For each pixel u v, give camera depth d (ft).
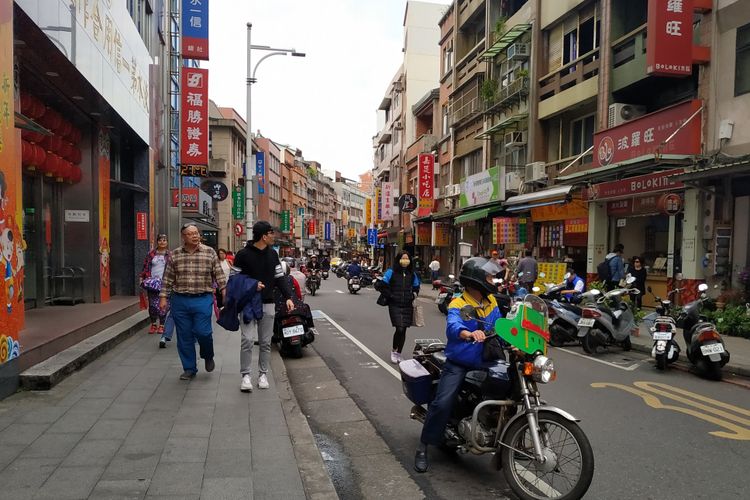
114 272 47.26
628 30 49.55
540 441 12.13
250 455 13.43
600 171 44.14
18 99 24.91
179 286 20.86
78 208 37.96
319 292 80.69
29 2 21.08
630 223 49.34
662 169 42.22
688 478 13.39
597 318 30.30
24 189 32.55
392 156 155.84
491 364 13.20
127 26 38.60
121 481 11.67
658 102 47.39
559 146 60.34
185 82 58.13
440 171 105.40
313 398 21.25
